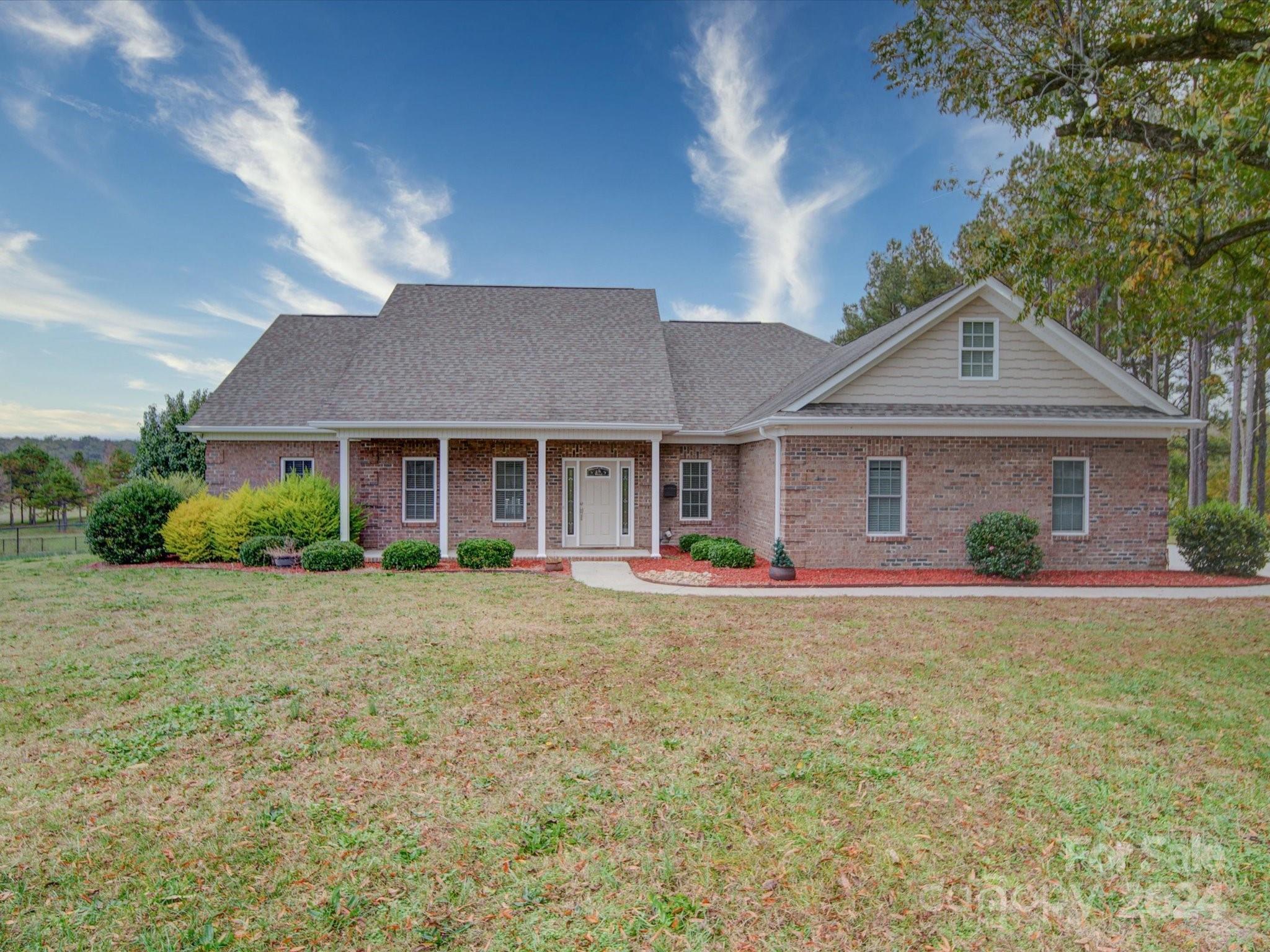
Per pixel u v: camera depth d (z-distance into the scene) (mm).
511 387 17562
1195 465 27703
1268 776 4852
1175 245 8375
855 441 14625
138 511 16203
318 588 12727
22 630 9289
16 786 4680
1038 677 7191
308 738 5527
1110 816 4281
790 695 6578
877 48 9164
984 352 14953
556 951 3066
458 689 6738
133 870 3697
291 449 19000
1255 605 11266
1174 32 7742
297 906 3395
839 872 3680
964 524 14641
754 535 17188
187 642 8594
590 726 5758
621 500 18672
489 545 15281
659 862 3775
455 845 3938
